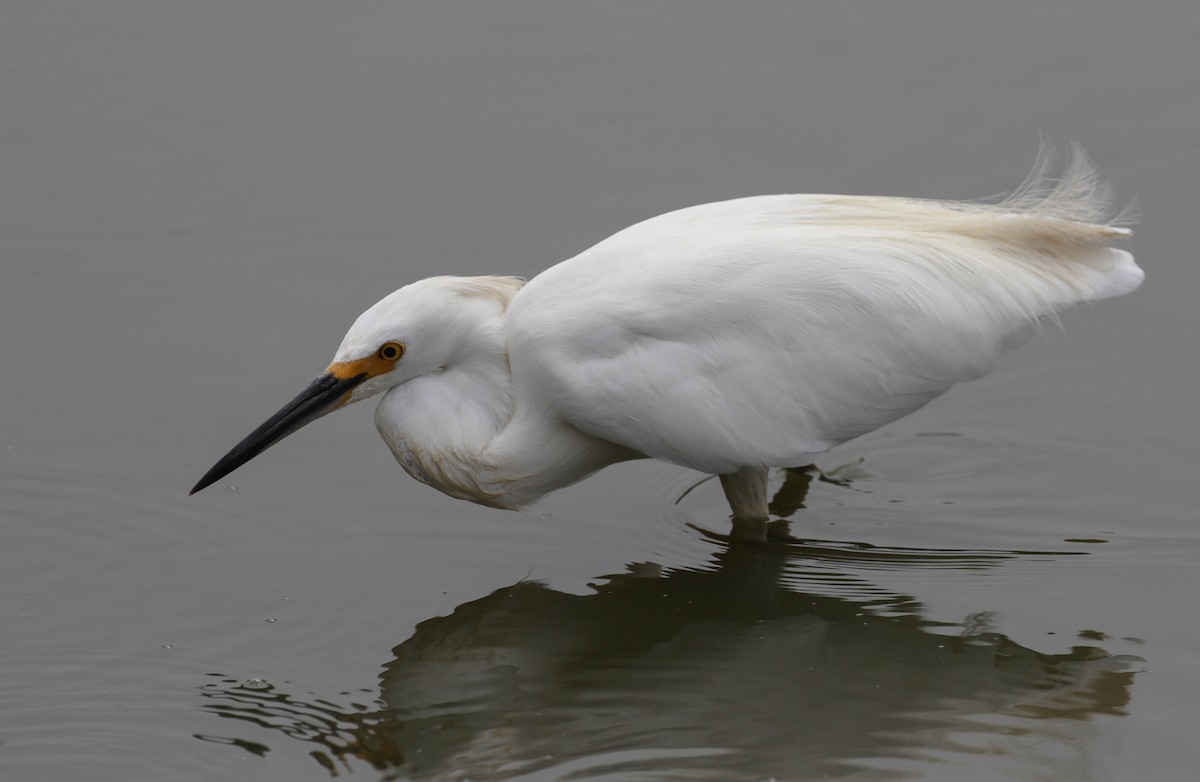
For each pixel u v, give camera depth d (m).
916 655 10.28
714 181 16.16
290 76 18.14
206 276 15.28
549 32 18.80
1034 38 18.22
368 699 10.05
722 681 10.09
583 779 8.98
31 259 15.53
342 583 11.45
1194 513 11.76
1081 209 12.02
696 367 11.00
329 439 13.43
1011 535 11.74
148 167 16.83
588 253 11.46
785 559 11.64
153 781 9.28
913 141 16.58
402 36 18.80
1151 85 17.22
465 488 11.70
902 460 12.97
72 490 12.59
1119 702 9.55
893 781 8.85
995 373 14.00
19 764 9.48
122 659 10.58
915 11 18.89
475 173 16.59
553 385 11.24
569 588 11.38
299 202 16.28
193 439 13.20
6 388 13.82
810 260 11.07
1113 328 14.35
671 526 12.21
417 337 11.30
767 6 19.16
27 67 18.23
